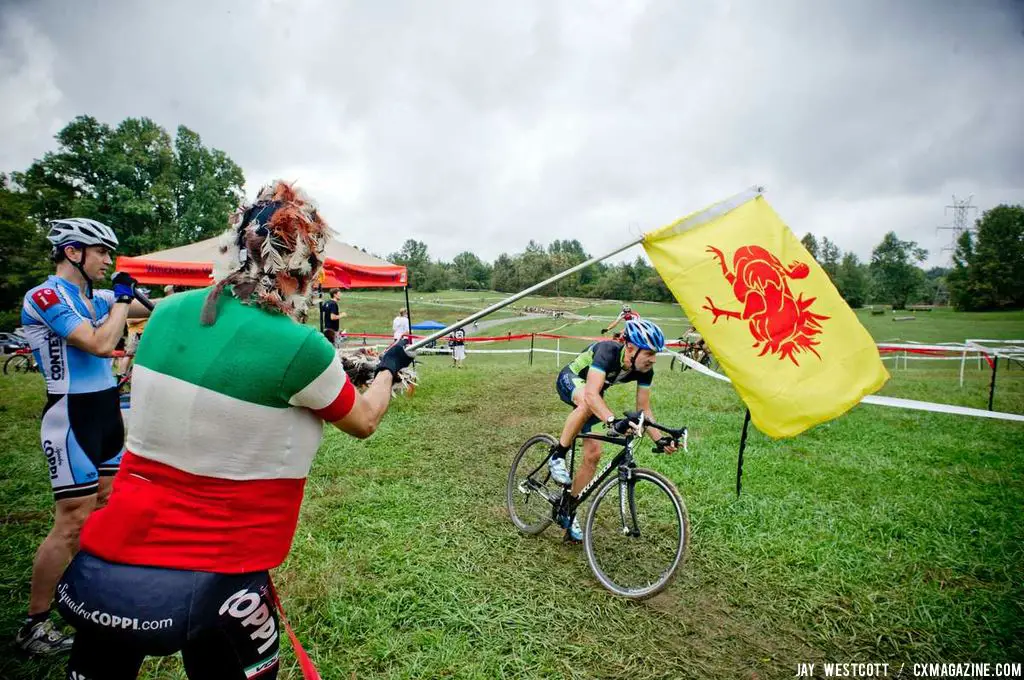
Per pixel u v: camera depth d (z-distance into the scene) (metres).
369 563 3.21
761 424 2.43
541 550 3.47
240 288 1.25
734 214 2.66
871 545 3.48
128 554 1.17
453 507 4.10
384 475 4.77
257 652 1.32
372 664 2.41
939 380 10.87
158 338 1.26
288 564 3.18
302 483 1.37
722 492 4.29
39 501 3.94
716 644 2.62
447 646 2.53
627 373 3.29
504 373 10.93
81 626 1.18
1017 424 6.56
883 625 2.74
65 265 2.54
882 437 5.93
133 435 1.24
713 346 2.48
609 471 3.31
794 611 2.85
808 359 2.47
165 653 1.20
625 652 2.54
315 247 1.33
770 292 2.53
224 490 1.21
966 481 4.55
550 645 2.57
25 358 11.37
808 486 4.44
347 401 1.35
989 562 3.24
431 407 7.59
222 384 1.18
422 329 16.28
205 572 1.20
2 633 2.46
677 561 2.84
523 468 4.18
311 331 1.29
